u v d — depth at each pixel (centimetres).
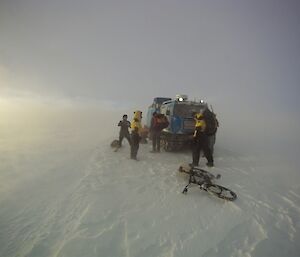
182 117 827
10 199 485
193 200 482
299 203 486
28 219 412
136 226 386
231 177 620
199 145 685
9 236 366
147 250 331
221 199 488
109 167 686
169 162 749
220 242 353
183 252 329
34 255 323
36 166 704
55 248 336
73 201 470
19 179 595
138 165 711
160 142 937
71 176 615
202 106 865
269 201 489
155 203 465
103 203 458
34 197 493
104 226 384
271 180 613
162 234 367
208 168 683
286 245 352
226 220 411
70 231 373
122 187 540
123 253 326
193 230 380
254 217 424
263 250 339
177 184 565
